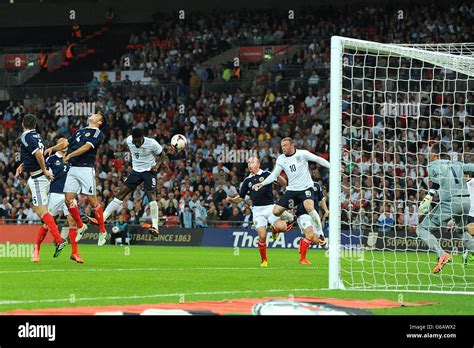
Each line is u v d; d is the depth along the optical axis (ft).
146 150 67.21
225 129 134.62
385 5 149.69
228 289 43.01
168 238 110.83
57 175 68.85
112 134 136.77
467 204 56.54
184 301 36.06
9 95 150.00
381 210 103.96
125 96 145.07
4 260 65.36
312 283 47.39
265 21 156.87
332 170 44.73
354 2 154.61
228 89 142.00
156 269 57.77
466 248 63.10
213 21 161.07
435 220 56.44
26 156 59.31
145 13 169.99
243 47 153.38
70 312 31.42
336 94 45.14
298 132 128.57
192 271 56.13
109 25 169.89
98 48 165.89
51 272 52.75
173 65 152.56
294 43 150.71
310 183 62.80
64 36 172.24
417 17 145.48
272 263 68.54
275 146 127.85
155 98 142.31
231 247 106.93
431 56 50.44
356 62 132.87
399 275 56.24
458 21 142.10
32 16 175.22
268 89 139.44
